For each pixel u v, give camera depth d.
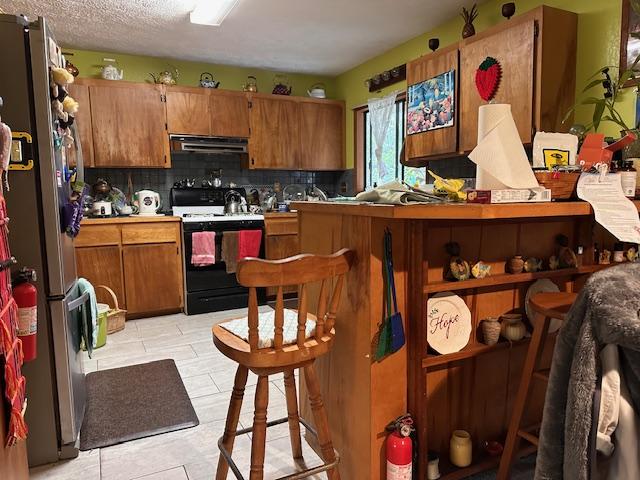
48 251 1.81
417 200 1.41
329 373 1.71
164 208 4.60
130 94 4.09
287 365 1.33
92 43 3.99
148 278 3.95
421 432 1.49
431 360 1.48
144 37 3.84
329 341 1.40
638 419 0.90
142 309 3.94
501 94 2.59
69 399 1.86
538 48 2.37
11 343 1.26
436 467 1.56
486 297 1.65
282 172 5.13
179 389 2.51
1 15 1.68
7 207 1.74
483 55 2.69
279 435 2.02
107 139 4.03
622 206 1.39
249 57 4.45
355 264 1.50
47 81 1.76
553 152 1.67
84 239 3.69
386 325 1.42
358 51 4.25
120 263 3.83
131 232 3.87
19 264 1.77
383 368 1.48
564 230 1.77
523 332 1.62
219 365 2.85
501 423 1.79
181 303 4.09
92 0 3.06
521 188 1.34
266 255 4.40
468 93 2.82
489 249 1.61
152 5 3.17
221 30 3.67
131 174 4.45
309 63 4.68
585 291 0.95
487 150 1.39
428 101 3.17
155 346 3.21
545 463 1.01
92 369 2.79
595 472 0.90
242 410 2.25
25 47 1.72
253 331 1.27
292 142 4.82
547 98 2.40
